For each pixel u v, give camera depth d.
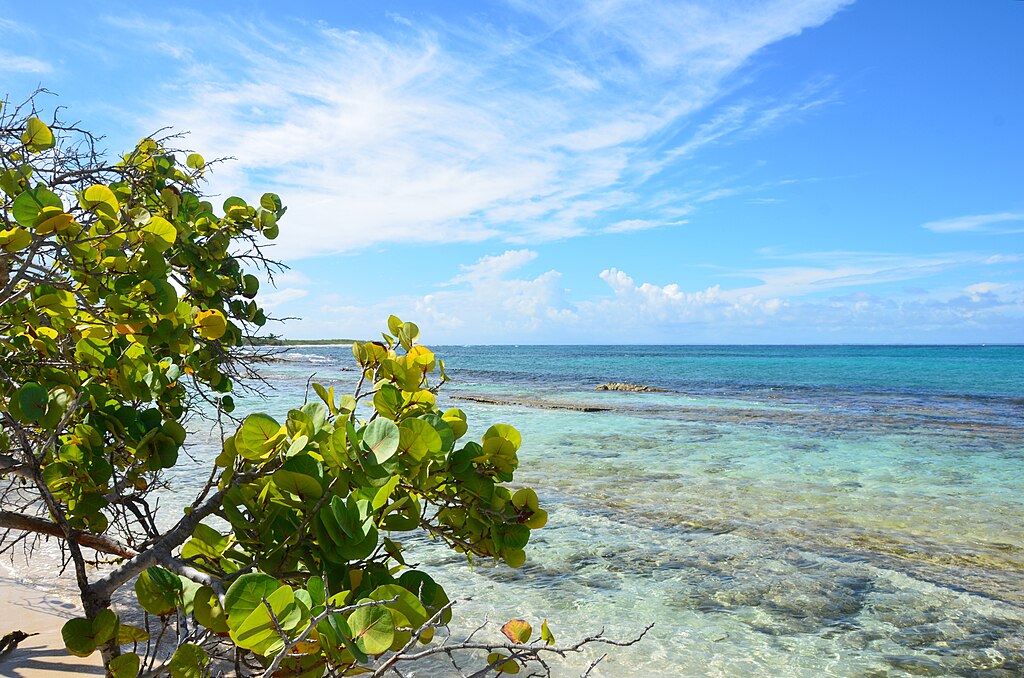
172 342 3.06
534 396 30.75
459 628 5.50
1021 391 38.81
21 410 2.40
